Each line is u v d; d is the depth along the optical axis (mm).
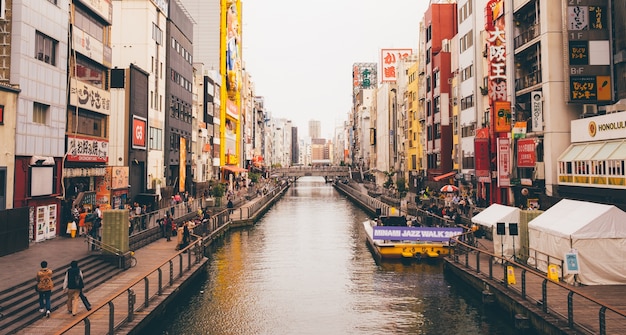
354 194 90625
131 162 44781
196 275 25656
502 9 41875
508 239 26141
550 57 35062
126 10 50219
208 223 38812
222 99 89062
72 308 16453
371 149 138625
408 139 88375
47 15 28812
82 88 34812
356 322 19719
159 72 54125
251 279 27250
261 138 164625
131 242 29344
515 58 40750
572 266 19797
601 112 34406
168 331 18594
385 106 114938
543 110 35906
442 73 65312
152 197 45562
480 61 50250
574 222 21109
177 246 30484
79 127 35625
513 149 40281
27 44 26766
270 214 66062
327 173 157875
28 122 26969
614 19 32406
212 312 21078
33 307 16469
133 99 44938
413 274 28391
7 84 25922
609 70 32531
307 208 76125
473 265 25859
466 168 54719
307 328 19047
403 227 32062
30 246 26109
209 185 76500
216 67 89438
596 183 29141
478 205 49375
